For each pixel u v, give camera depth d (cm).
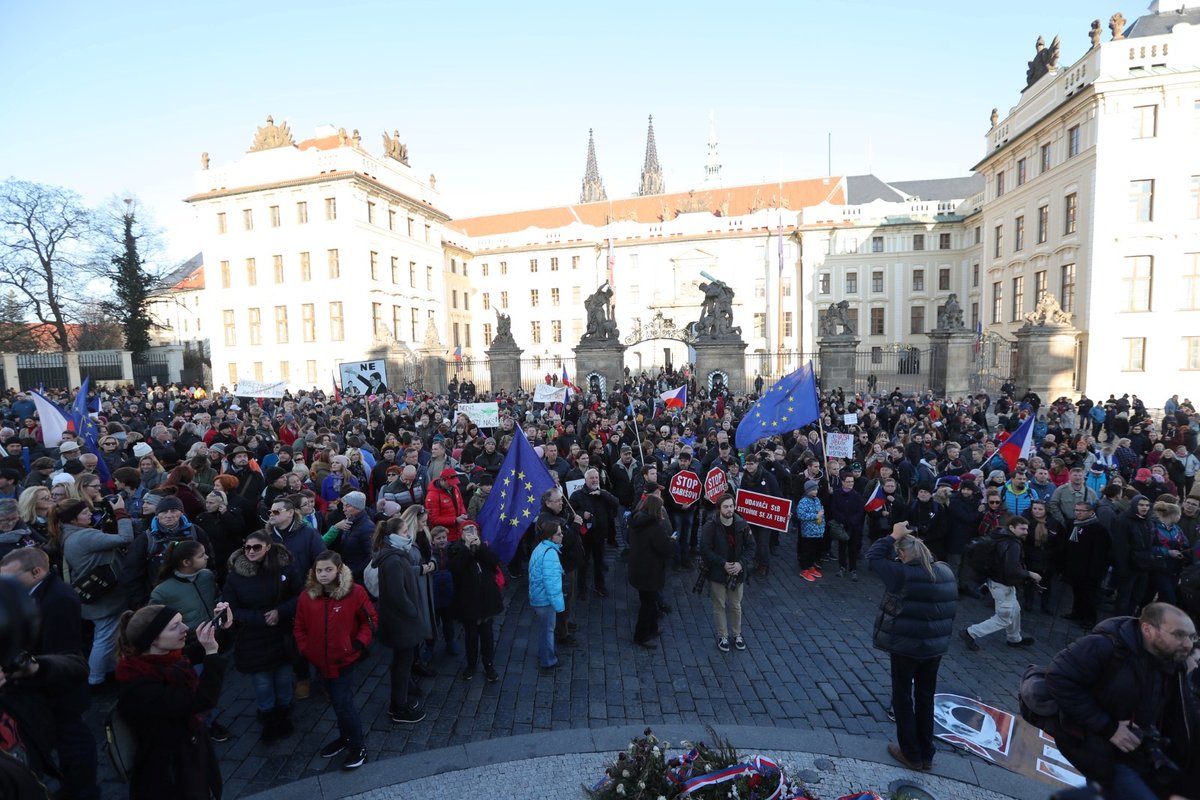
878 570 582
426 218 5888
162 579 575
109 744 394
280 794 542
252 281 5078
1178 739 397
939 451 1496
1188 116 3130
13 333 4700
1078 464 1313
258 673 608
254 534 610
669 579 1104
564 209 7588
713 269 6519
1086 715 406
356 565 759
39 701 382
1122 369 3312
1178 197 3166
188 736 406
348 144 4944
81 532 650
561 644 848
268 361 5038
